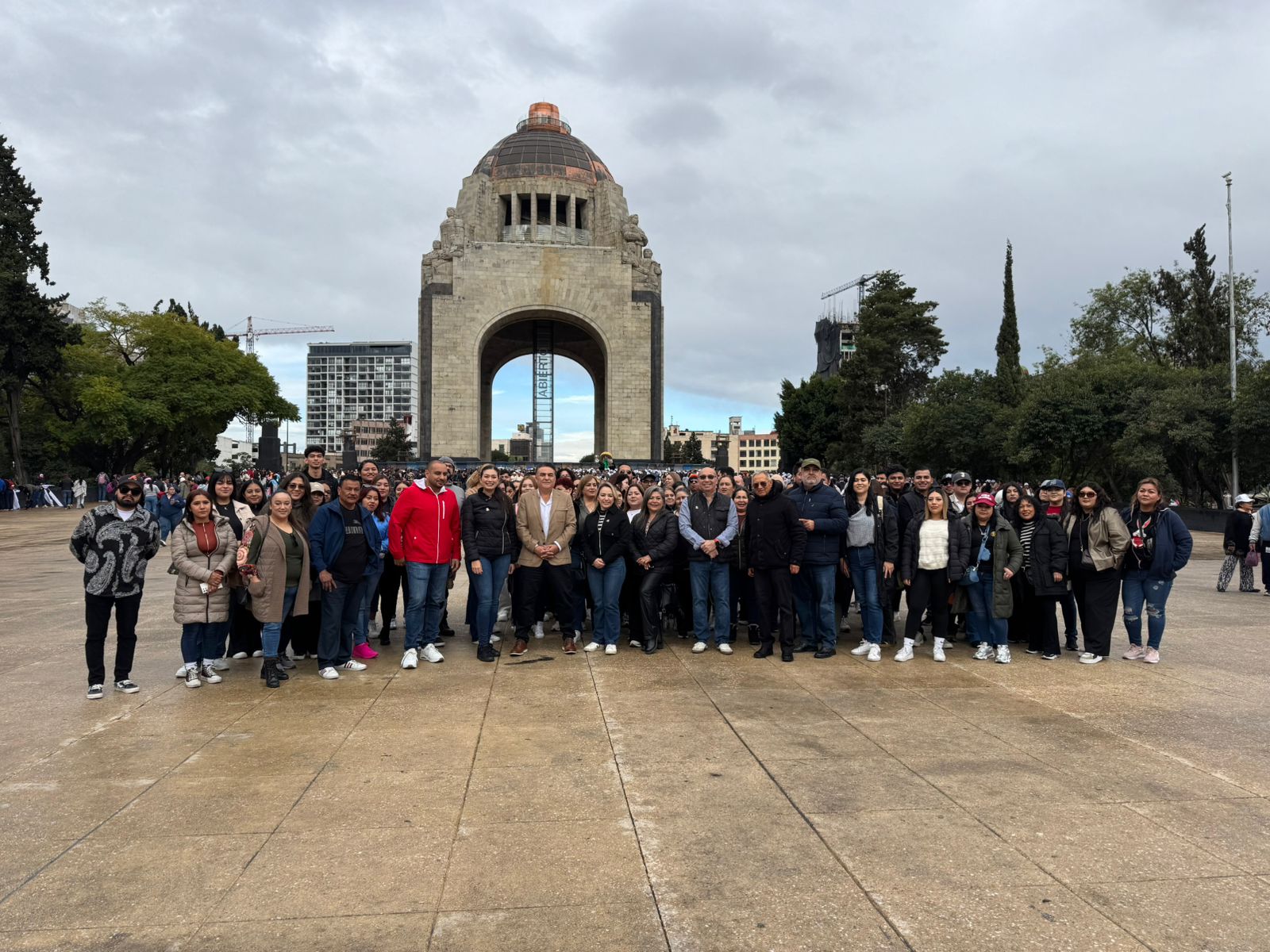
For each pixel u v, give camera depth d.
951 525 9.02
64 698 7.39
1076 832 4.44
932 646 10.12
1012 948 3.34
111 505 7.58
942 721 6.60
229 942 3.39
